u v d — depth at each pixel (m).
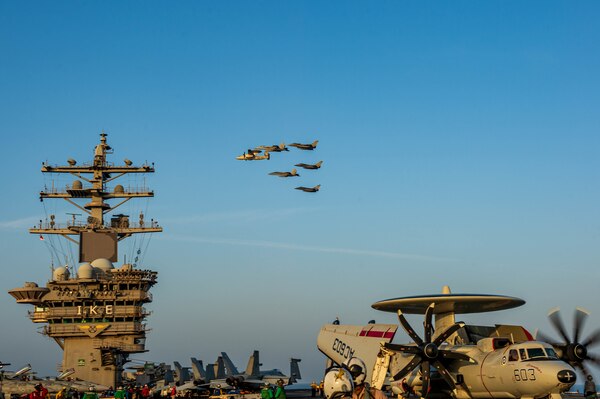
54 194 83.12
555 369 32.41
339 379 18.66
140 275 78.56
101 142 85.12
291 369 107.12
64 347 78.00
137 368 93.88
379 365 22.69
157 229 82.94
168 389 80.69
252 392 83.75
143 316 78.56
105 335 77.88
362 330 45.09
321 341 48.34
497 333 39.84
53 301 77.69
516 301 40.72
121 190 84.00
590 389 37.62
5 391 70.38
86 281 77.06
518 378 33.59
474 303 41.62
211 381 84.62
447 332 37.69
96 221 83.06
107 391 72.06
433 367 39.28
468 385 36.88
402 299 41.53
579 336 38.34
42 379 74.44
